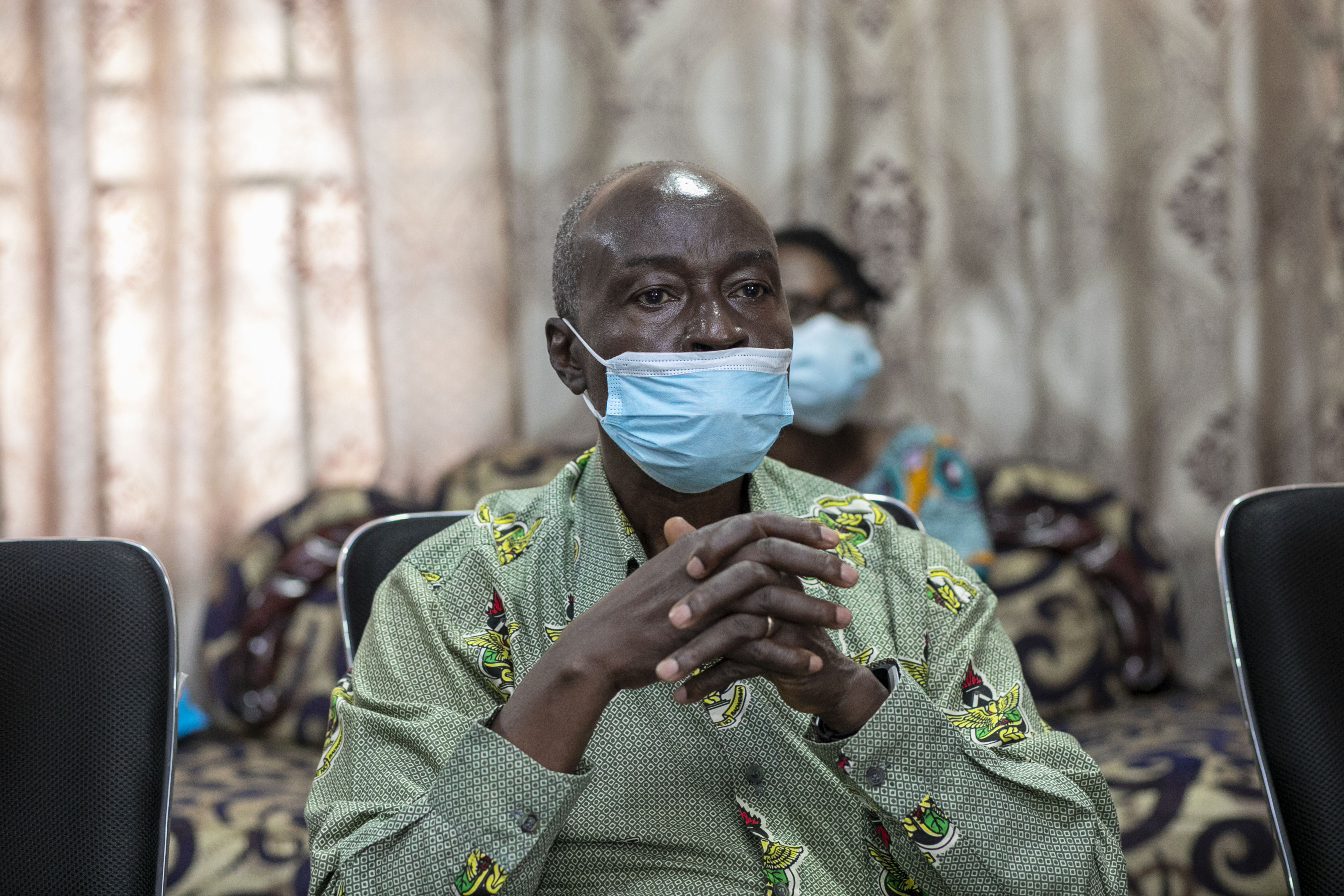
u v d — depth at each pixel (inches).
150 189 121.3
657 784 44.4
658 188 46.0
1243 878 84.2
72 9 117.3
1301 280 130.4
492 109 125.3
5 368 118.4
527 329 124.1
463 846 40.1
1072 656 113.7
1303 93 129.4
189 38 120.1
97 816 47.0
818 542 40.3
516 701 41.2
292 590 113.8
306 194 124.6
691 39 126.3
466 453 125.6
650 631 39.7
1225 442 130.2
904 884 45.3
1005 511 119.6
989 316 129.2
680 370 44.5
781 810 44.8
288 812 86.4
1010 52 127.6
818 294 95.8
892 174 129.2
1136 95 129.7
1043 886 41.7
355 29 121.9
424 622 47.1
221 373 123.0
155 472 122.1
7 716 47.7
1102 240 128.8
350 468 125.8
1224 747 91.0
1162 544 128.3
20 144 118.3
